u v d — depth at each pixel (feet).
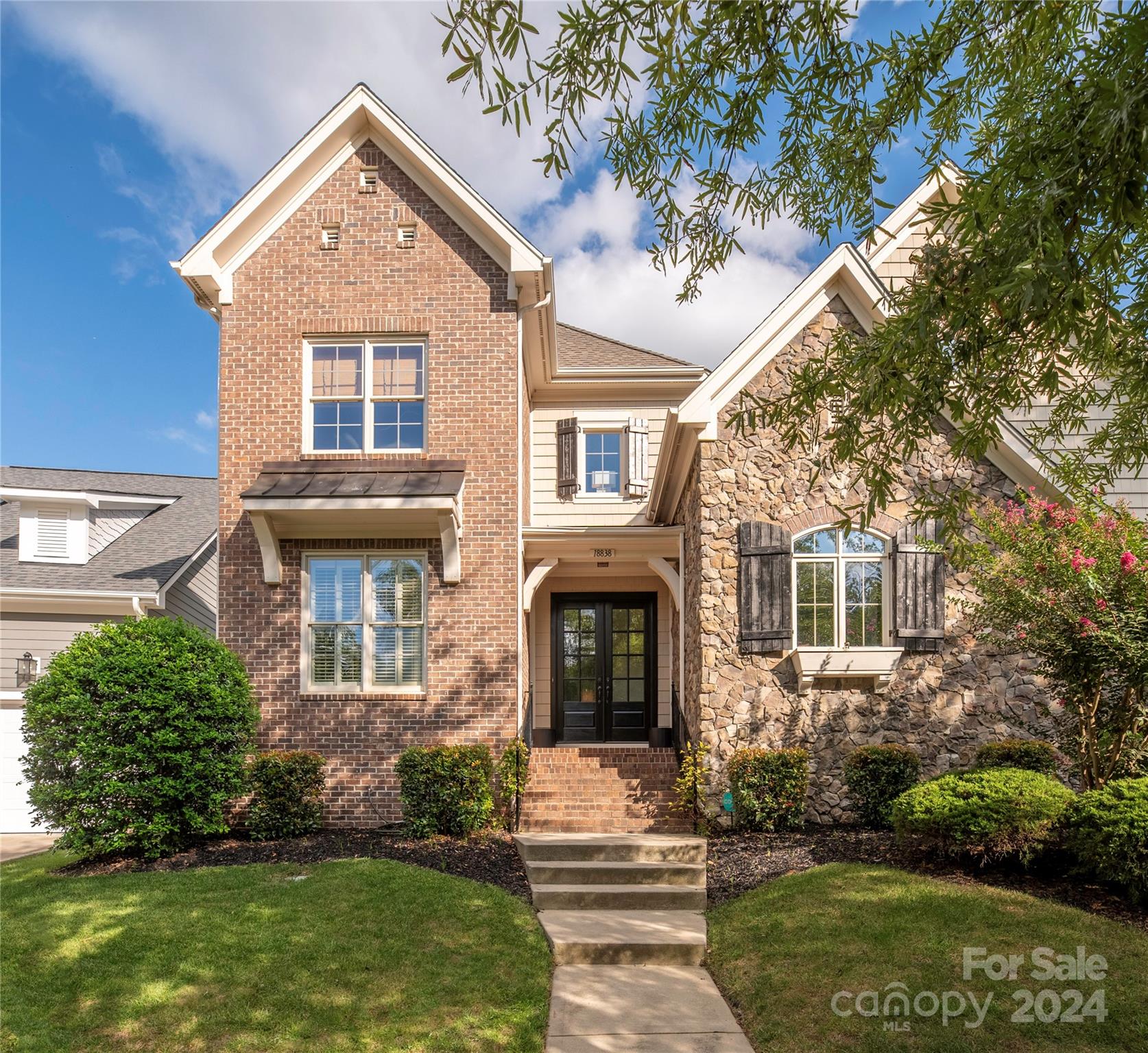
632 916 24.63
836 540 33.88
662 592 46.44
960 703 32.78
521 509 37.86
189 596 50.60
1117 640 23.06
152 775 29.25
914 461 33.88
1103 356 15.08
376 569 36.01
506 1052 16.78
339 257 36.81
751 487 33.91
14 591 43.68
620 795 34.47
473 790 31.71
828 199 16.90
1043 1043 15.42
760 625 33.01
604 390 48.96
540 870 27.09
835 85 14.29
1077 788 31.19
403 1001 18.60
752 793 30.91
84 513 49.21
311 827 32.40
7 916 22.97
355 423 36.86
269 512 33.71
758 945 21.22
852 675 32.68
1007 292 10.70
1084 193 10.39
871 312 33.71
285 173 36.04
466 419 36.37
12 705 43.19
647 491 48.16
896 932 20.13
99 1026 17.42
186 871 27.14
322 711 34.76
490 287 36.68
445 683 34.94
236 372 36.42
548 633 46.37
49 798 28.14
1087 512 25.71
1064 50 13.11
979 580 27.20
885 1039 16.07
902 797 25.72
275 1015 17.84
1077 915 20.11
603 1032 17.88
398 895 24.35
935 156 15.76
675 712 41.81
